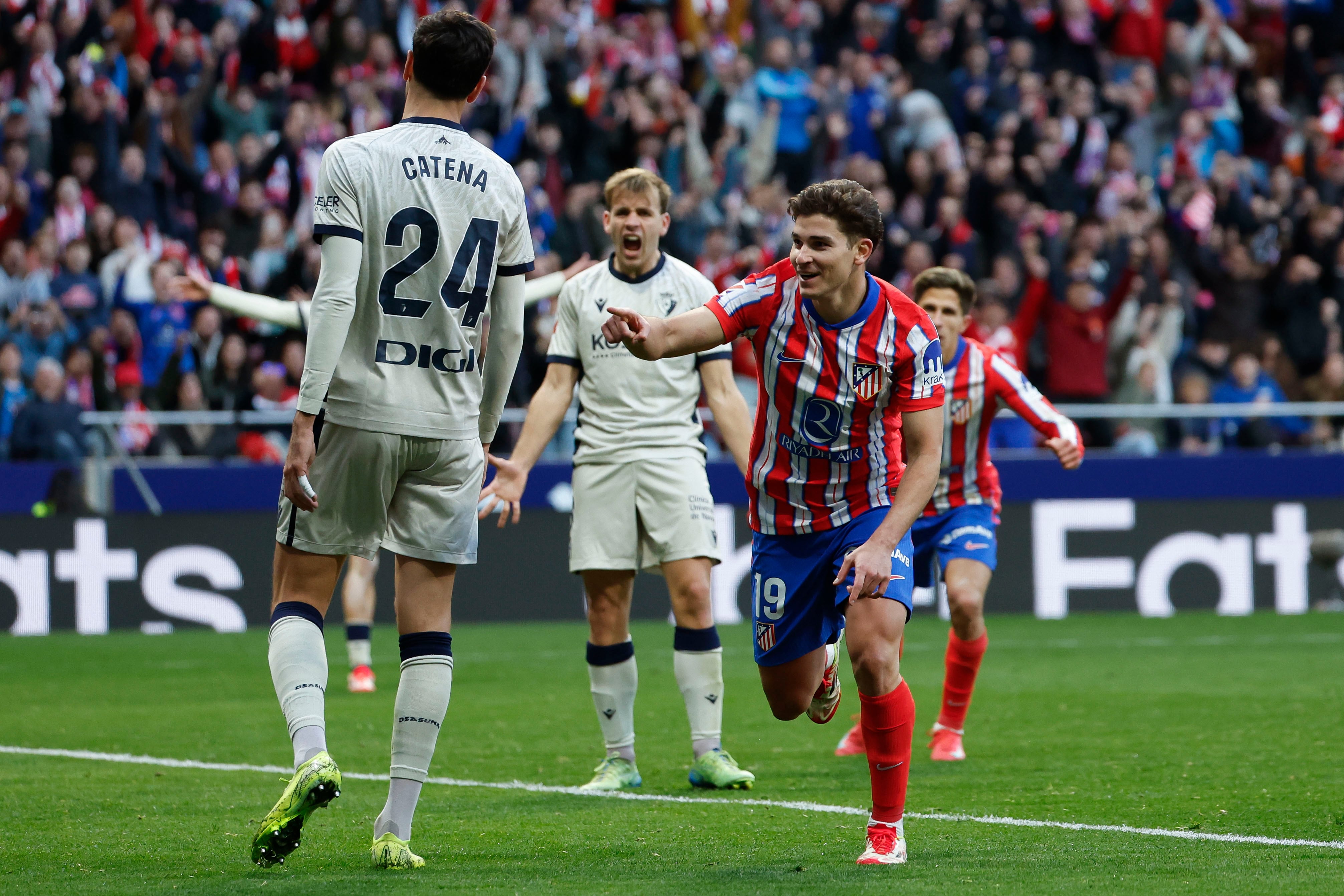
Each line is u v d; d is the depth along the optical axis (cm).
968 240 5447
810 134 5894
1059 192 5841
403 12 5925
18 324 4625
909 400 1346
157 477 4312
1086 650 3672
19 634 4172
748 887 1218
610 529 1933
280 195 5247
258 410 4500
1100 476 4650
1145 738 2247
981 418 2164
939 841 1452
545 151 5538
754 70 6244
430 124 1356
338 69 5594
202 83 5481
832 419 1391
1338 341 5506
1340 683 2983
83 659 3556
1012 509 4603
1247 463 4700
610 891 1203
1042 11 6353
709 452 4578
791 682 1495
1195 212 5850
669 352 1344
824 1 6350
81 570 4234
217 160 5322
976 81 6072
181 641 4006
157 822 1580
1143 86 6309
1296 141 6519
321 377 1282
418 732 1353
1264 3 6706
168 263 4741
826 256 1312
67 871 1305
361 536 1355
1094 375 5022
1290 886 1216
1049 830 1514
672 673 3259
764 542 1474
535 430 1956
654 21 6069
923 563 2202
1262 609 4678
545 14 5872
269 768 2005
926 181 5597
